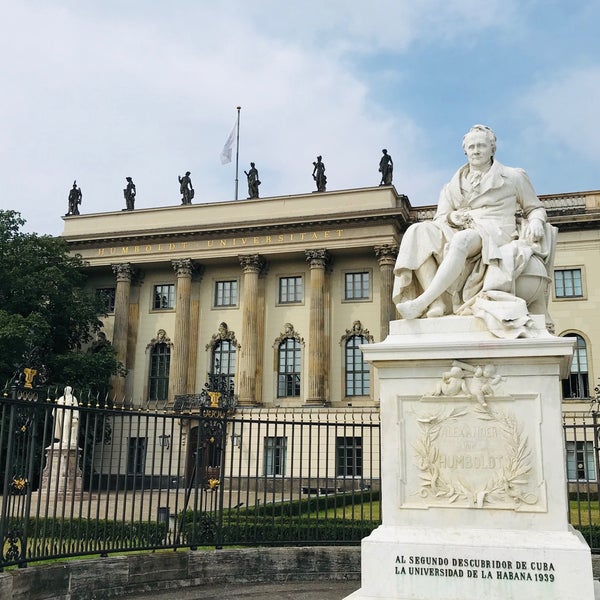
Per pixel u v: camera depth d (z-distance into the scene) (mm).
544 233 8938
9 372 45781
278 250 63031
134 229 66688
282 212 64000
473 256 8656
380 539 7598
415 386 8016
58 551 11219
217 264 66812
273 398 62562
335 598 11281
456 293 8539
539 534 7273
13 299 53844
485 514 7508
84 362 54281
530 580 7102
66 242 62969
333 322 62812
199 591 11984
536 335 7773
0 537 10195
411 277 8766
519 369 7699
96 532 11812
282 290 65438
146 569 11953
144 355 66875
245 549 13188
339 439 48906
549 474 7406
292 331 63438
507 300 8125
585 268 59125
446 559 7359
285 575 13148
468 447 7711
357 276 63562
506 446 7590
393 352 8055
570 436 39938
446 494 7664
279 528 15086
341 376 61469
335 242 61844
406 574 7445
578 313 58625
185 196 69062
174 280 68000
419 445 7863
